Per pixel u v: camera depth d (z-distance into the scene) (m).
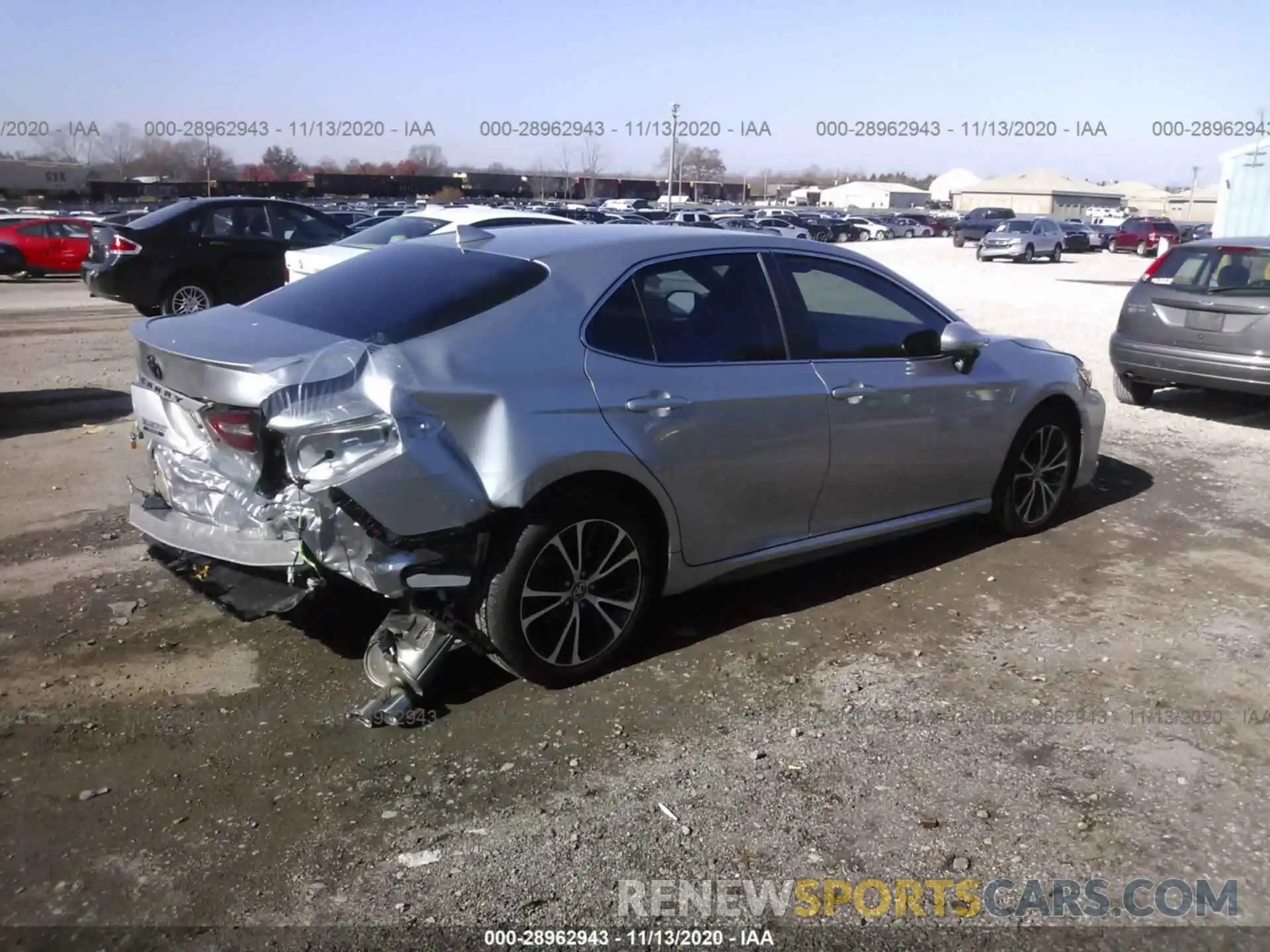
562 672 3.94
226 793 3.28
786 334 4.56
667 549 4.19
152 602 4.66
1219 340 8.55
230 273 13.73
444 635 3.73
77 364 10.99
